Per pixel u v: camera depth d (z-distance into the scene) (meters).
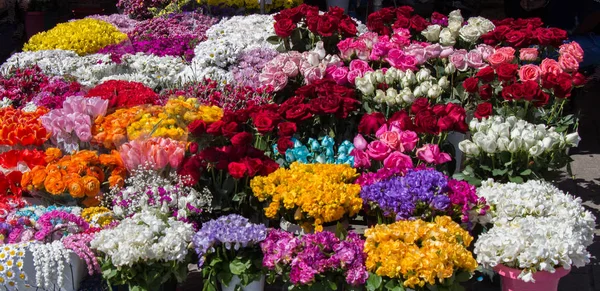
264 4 8.05
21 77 5.64
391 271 3.15
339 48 5.57
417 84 5.05
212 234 3.36
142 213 3.58
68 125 4.28
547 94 4.88
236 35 6.37
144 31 7.59
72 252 3.40
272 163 3.98
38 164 4.16
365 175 3.91
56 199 4.04
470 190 3.68
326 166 4.00
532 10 7.84
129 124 4.33
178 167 4.08
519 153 4.14
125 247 3.27
